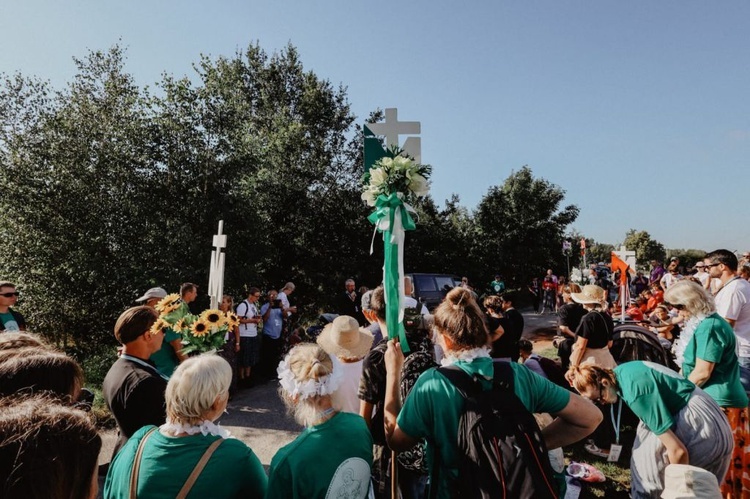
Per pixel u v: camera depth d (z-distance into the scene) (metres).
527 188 25.58
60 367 1.57
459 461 1.66
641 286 14.53
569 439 1.91
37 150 9.42
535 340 11.88
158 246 10.30
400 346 2.18
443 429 1.74
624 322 7.14
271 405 6.26
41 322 9.40
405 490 2.47
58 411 1.00
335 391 1.86
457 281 12.39
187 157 11.20
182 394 1.68
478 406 1.66
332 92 22.16
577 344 4.56
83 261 9.20
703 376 3.04
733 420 3.06
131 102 10.61
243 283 12.05
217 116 11.74
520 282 25.19
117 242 10.10
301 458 1.70
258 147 13.40
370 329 3.90
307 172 18.03
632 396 2.54
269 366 7.82
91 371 8.13
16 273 9.17
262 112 21.17
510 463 1.52
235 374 6.73
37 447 0.88
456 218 26.58
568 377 3.16
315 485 1.68
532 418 1.66
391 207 2.38
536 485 1.49
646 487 2.65
